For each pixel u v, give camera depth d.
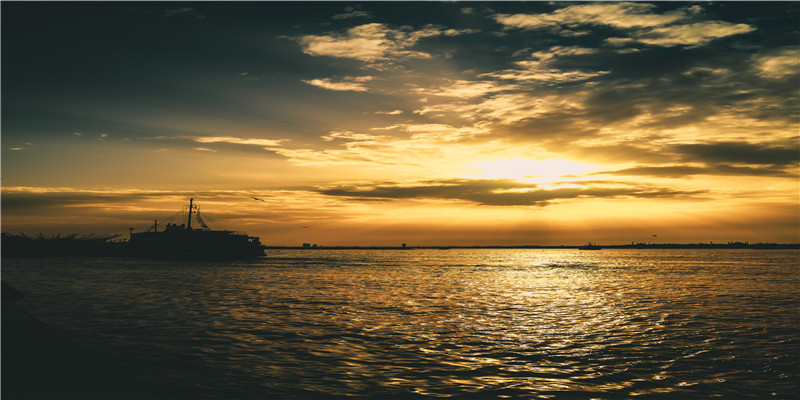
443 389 23.73
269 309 53.34
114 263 162.62
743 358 30.41
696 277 118.44
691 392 23.73
